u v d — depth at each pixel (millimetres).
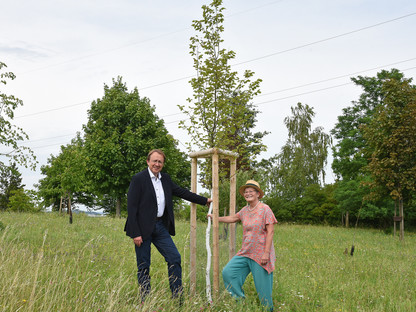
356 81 32125
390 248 12578
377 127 18125
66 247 7387
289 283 5691
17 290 3594
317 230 19734
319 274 6566
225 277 4551
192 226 4879
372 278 6750
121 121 27484
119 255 7062
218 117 5328
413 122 16750
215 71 5281
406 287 5816
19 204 36344
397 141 16969
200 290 4691
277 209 29406
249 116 5547
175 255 4359
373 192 18297
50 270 4742
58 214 20281
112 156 25438
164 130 27969
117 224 14977
